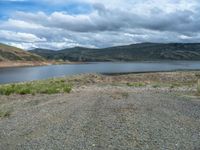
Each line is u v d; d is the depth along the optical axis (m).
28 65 184.88
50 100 20.78
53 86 30.55
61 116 14.57
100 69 120.81
